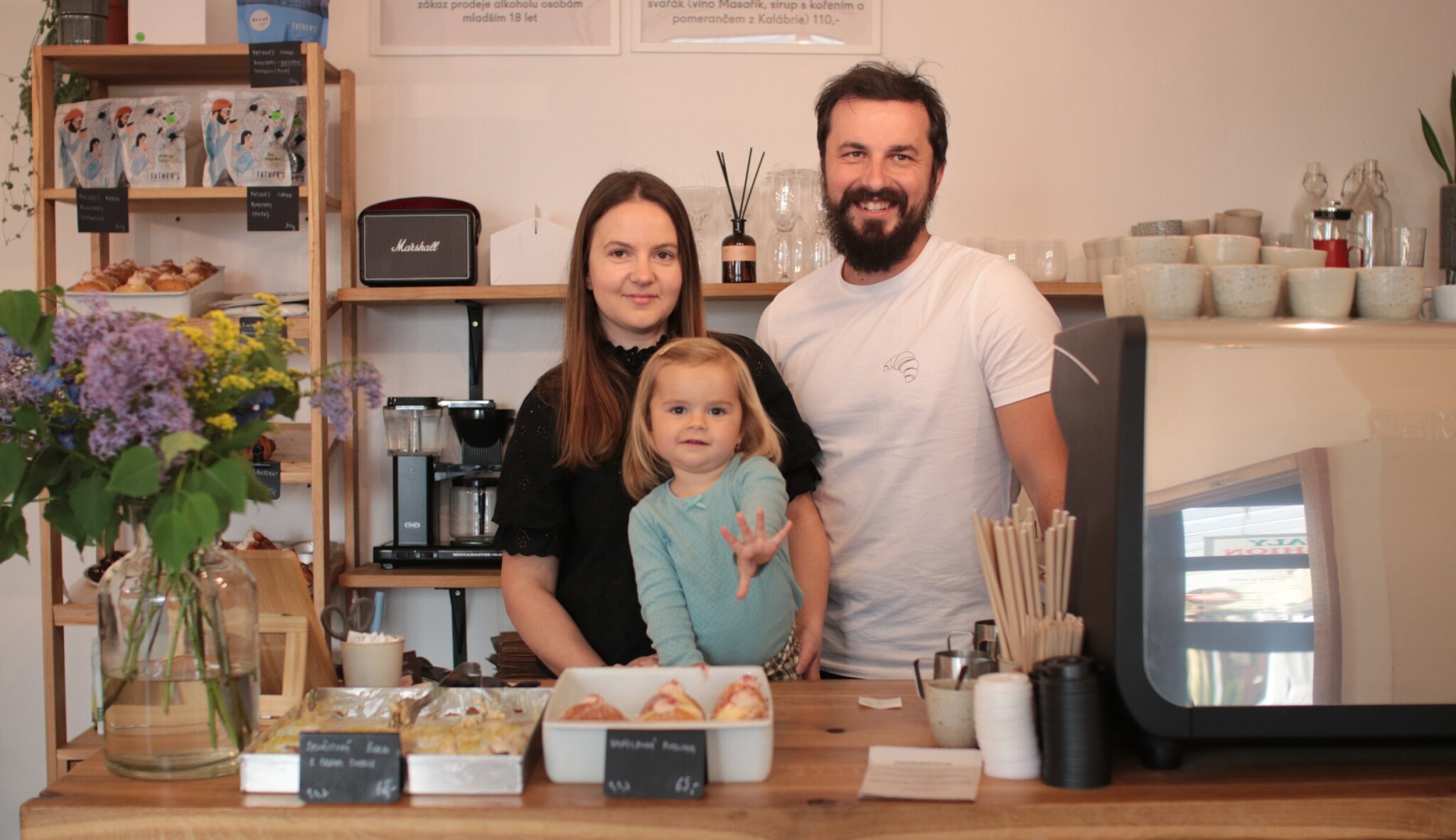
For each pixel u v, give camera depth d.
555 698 1.14
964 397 1.77
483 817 1.01
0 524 1.16
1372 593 1.10
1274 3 2.73
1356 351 1.13
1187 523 1.09
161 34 2.46
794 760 1.13
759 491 1.48
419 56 2.72
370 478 2.77
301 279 2.76
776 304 2.00
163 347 1.01
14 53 2.76
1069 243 2.74
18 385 1.05
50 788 1.08
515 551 1.65
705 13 2.72
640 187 1.67
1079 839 1.01
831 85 1.83
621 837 1.00
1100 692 1.05
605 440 1.63
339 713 1.22
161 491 1.08
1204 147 2.74
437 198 2.56
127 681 1.10
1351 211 2.52
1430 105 2.74
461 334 2.78
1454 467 1.11
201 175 2.63
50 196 2.45
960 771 1.08
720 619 1.46
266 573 1.35
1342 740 1.10
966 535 1.78
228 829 1.01
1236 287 1.15
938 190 2.73
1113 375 1.11
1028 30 2.72
